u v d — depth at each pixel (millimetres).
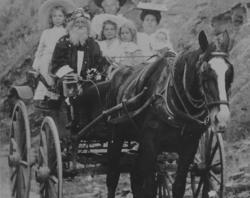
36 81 7660
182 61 6027
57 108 7262
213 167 6898
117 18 8562
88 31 7418
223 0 11430
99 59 7473
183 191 6328
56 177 6758
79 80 7027
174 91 6047
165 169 6875
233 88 10141
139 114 6457
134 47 8383
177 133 6133
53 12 8289
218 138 6695
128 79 6828
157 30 8852
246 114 9844
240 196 7688
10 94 7957
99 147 7359
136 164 6629
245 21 11094
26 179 7266
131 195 8578
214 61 5578
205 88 5609
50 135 6859
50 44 8188
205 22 11570
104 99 7109
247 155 9195
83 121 7176
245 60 10211
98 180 9586
